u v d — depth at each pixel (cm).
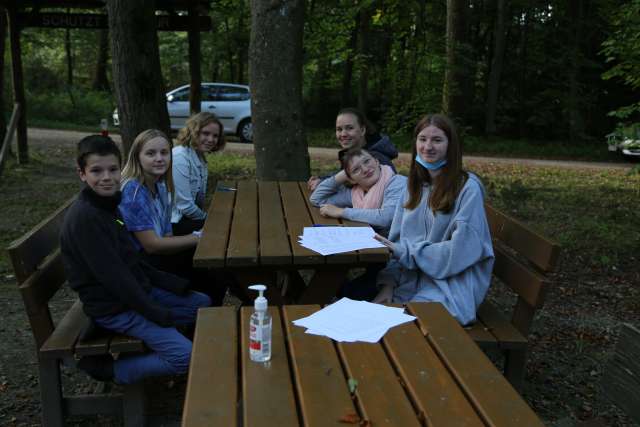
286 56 560
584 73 2475
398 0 1585
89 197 279
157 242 354
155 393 351
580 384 374
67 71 2880
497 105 2412
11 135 1015
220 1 1697
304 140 582
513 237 361
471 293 319
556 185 1122
